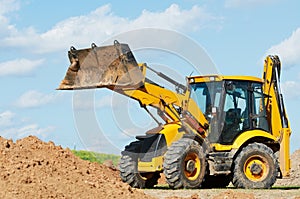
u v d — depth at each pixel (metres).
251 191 19.23
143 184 20.73
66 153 16.62
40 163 14.62
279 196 17.73
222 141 20.73
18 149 15.54
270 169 20.88
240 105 21.12
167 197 16.23
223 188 21.33
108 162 26.98
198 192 18.59
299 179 27.27
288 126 22.02
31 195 12.66
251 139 21.22
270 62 22.14
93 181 14.67
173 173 19.67
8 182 13.08
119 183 15.11
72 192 13.39
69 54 20.12
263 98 21.62
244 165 20.75
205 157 20.36
